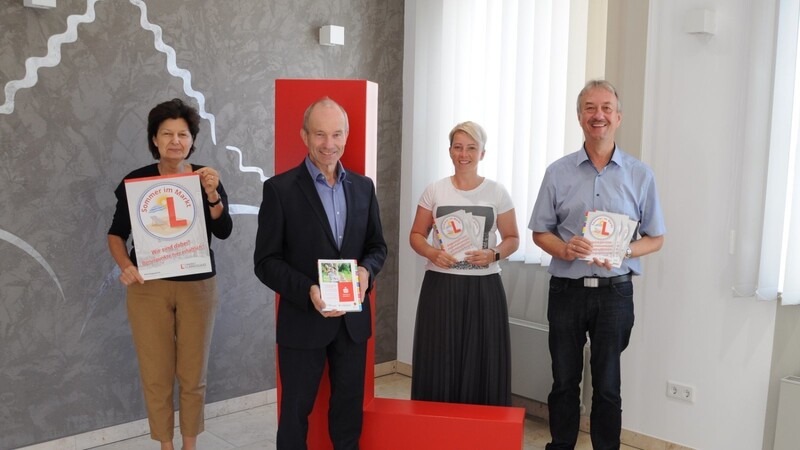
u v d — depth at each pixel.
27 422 3.18
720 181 3.13
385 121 4.43
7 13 2.97
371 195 2.83
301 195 2.65
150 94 3.41
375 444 3.07
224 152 3.70
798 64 2.91
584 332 3.09
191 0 3.50
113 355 3.42
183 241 2.91
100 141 3.28
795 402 2.92
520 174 3.78
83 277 3.29
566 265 3.02
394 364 4.65
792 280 2.92
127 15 3.30
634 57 3.31
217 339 3.76
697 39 3.15
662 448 3.38
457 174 3.25
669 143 3.27
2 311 3.08
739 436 3.16
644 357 3.42
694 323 3.25
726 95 3.09
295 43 3.94
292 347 2.67
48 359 3.22
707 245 3.19
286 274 2.59
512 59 3.80
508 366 3.25
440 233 3.16
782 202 2.95
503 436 2.94
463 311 3.20
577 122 3.55
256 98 3.80
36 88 3.08
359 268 2.68
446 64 4.16
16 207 3.07
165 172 3.00
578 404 3.17
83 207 3.26
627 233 2.84
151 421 3.03
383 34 4.36
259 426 3.68
